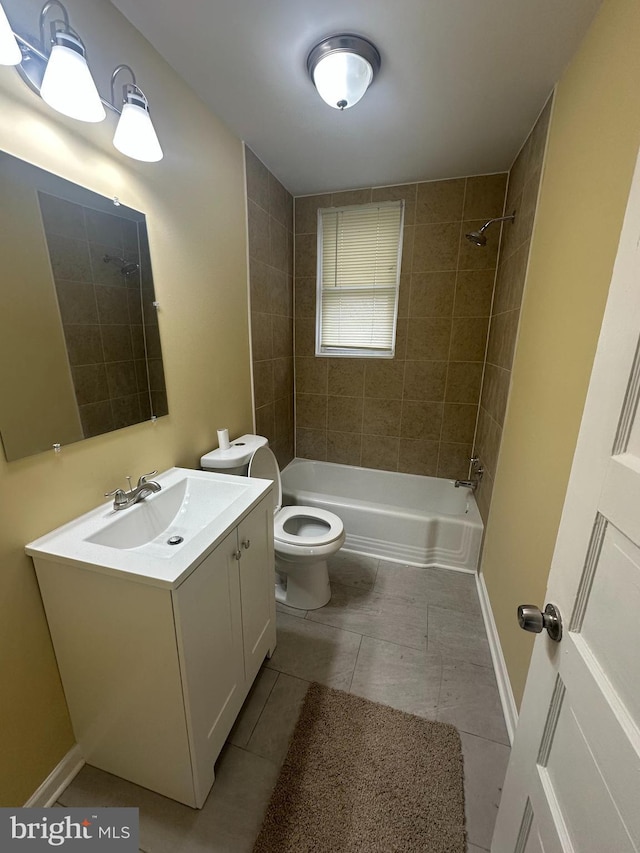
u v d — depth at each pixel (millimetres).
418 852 995
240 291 1987
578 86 1203
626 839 431
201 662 1023
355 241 2600
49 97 843
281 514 2020
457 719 1351
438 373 2621
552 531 1142
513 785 800
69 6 959
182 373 1568
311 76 1347
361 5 1093
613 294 560
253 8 1101
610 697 496
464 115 1640
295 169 2186
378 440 2883
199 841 1017
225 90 1481
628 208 536
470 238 2021
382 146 1917
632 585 473
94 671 1052
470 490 2570
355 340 2779
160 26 1168
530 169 1726
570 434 1062
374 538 2385
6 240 888
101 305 1165
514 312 1826
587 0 1051
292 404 2949
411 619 1841
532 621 674
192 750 1021
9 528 939
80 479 1138
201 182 1580
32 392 977
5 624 947
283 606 1920
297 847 1004
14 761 997
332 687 1469
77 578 961
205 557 994
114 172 1158
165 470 1519
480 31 1177
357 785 1145
